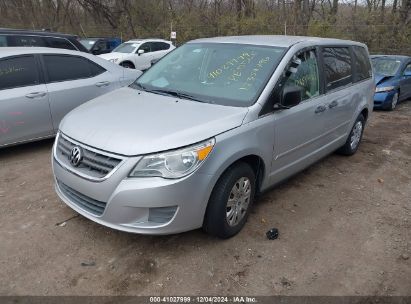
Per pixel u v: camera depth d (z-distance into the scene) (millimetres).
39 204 4141
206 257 3363
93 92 6191
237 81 3934
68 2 26766
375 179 5316
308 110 4309
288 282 3137
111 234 3617
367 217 4234
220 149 3236
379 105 9914
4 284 2980
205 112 3502
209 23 22359
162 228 3115
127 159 3016
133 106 3717
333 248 3617
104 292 2943
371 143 7008
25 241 3492
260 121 3637
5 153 5672
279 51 4129
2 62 5320
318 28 18938
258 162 3748
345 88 5262
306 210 4293
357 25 19188
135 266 3221
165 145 3031
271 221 4004
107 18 26422
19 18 26594
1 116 5230
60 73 5871
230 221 3533
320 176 5281
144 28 25516
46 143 6160
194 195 3135
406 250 3658
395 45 18516
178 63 4523
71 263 3229
